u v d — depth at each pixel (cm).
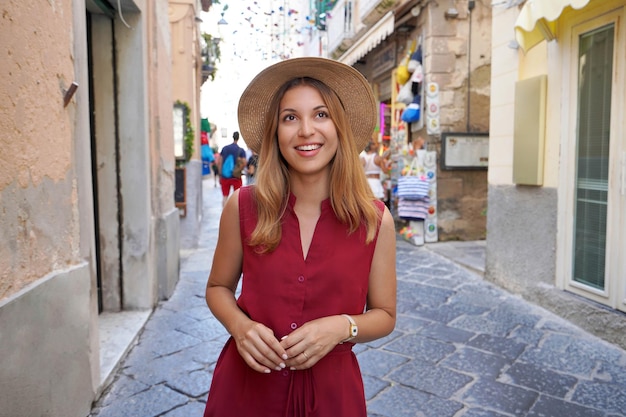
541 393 279
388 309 141
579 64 393
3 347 167
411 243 755
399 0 790
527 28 387
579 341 354
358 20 998
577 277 403
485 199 749
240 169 986
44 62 205
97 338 269
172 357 327
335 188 134
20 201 184
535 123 430
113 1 363
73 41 239
